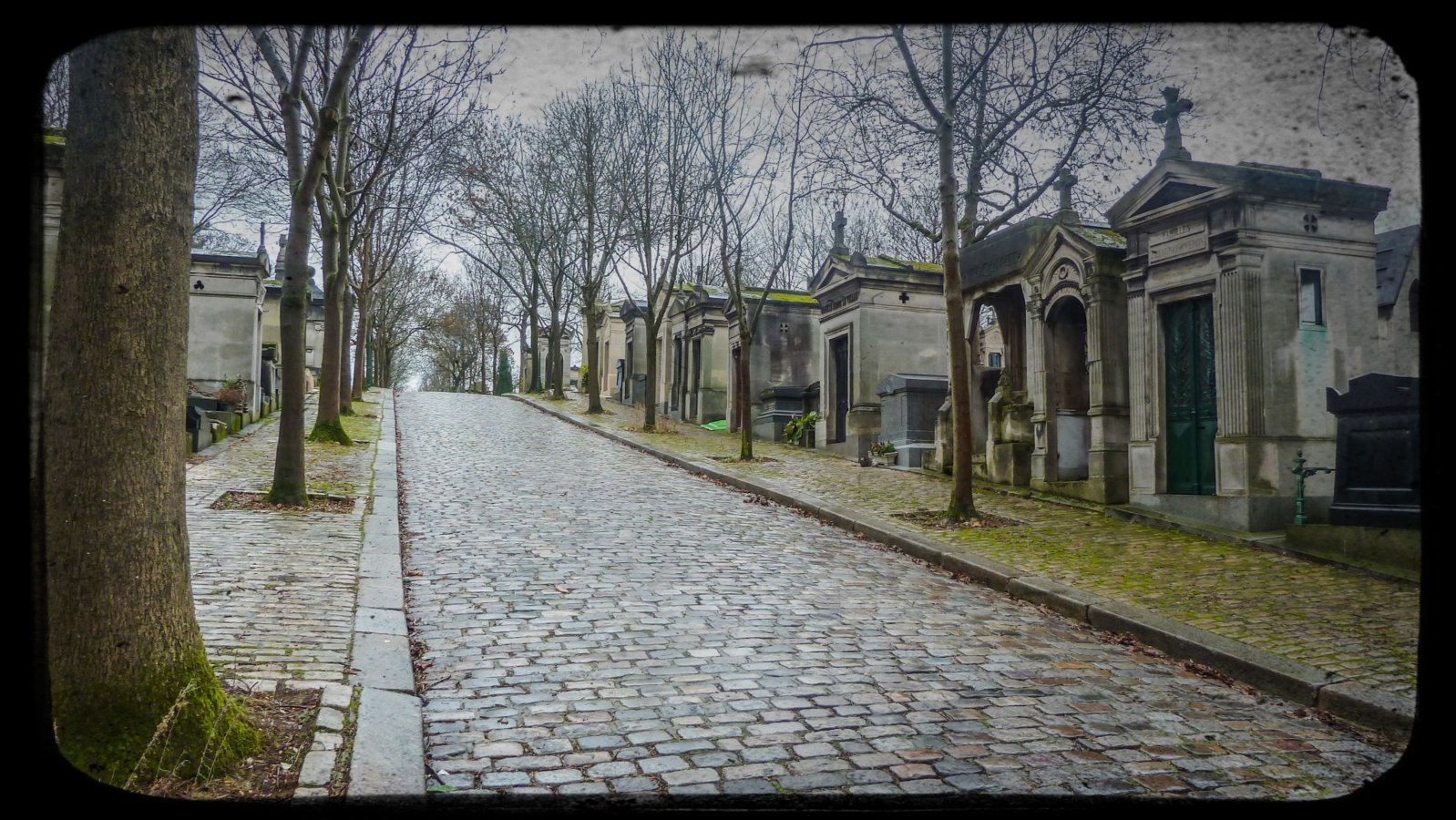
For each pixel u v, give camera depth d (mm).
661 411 34844
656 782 4102
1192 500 12023
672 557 9664
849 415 21906
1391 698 5469
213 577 7258
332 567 7992
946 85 12555
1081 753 4680
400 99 16750
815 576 9164
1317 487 11219
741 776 4191
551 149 30859
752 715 5047
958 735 4855
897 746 4652
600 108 28859
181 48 3904
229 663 5195
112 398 3715
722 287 32844
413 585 7824
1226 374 11570
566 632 6590
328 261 18500
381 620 6477
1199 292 12078
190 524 9398
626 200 27109
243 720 4129
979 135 17203
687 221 25672
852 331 22156
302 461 11297
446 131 18312
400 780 3916
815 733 4812
